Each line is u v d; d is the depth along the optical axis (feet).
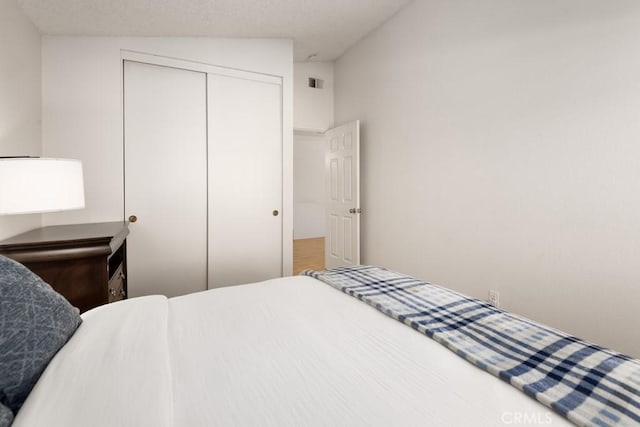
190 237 9.27
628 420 2.17
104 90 8.01
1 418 1.89
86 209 7.91
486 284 7.95
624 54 5.51
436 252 9.37
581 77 6.06
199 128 9.28
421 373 2.89
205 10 7.74
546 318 6.72
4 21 5.69
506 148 7.40
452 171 8.79
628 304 5.57
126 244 8.42
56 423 1.94
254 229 10.15
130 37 8.30
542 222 6.75
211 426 2.22
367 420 2.31
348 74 13.33
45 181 4.46
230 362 3.06
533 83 6.83
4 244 4.83
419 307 4.28
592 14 5.88
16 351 2.38
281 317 4.11
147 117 8.63
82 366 2.56
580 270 6.17
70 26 7.29
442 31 8.94
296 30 10.21
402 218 10.66
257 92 10.08
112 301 6.15
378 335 3.64
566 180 6.34
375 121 11.82
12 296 2.58
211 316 4.12
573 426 2.22
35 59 7.12
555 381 2.63
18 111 6.27
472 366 3.01
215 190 9.55
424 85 9.61
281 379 2.81
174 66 8.86
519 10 7.05
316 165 24.00
